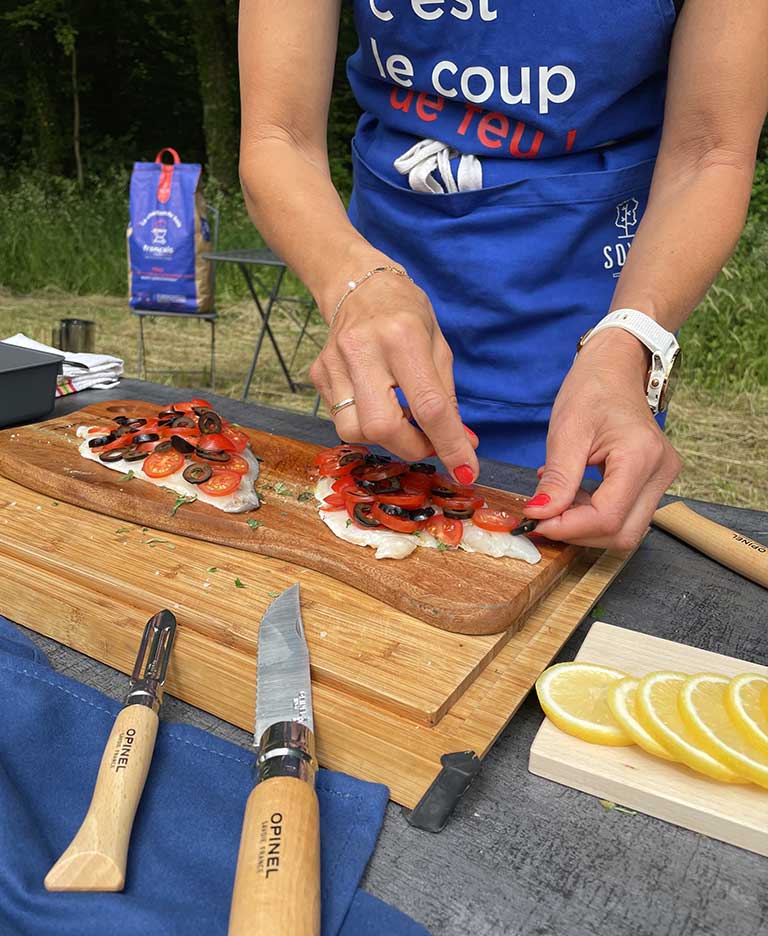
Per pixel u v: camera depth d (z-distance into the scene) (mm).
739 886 360
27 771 404
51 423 811
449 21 716
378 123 861
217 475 655
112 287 3551
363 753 427
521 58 717
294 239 640
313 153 726
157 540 616
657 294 612
